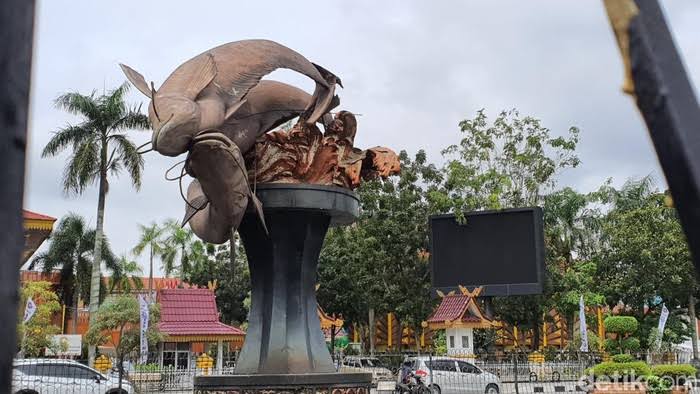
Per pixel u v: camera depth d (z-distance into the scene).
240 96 9.88
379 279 41.47
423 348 48.03
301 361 10.78
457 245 35.69
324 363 11.04
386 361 37.94
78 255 48.31
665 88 0.98
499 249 34.53
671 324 43.12
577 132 41.03
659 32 1.01
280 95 11.14
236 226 9.98
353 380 10.86
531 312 42.72
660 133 0.97
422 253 41.59
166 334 31.66
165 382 26.06
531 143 40.50
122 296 33.66
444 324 34.12
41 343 33.53
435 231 36.44
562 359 35.19
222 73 9.82
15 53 0.88
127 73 9.74
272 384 10.28
